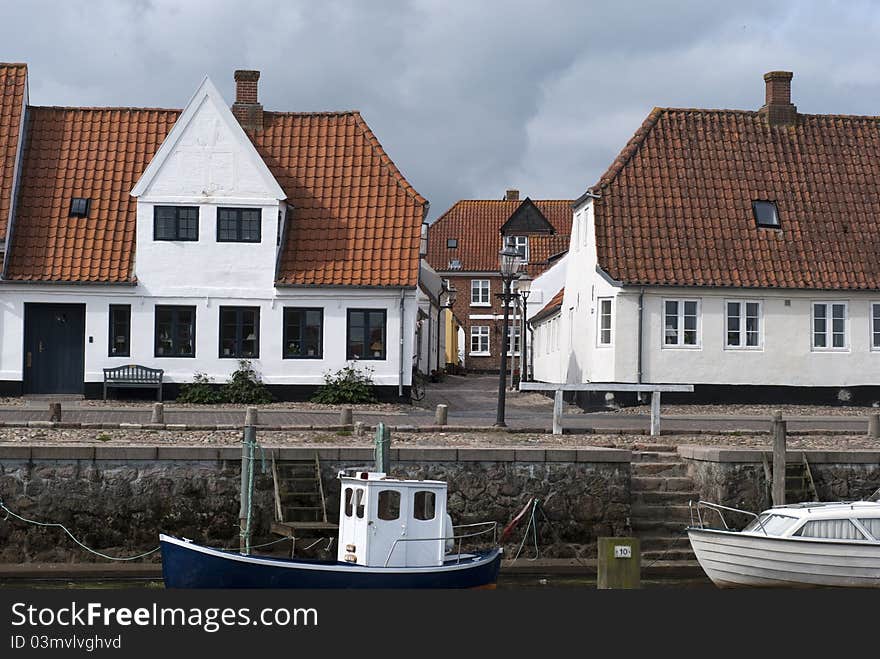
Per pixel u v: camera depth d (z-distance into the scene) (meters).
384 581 17.97
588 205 42.09
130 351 37.59
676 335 39.44
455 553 20.73
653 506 24.12
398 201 39.38
